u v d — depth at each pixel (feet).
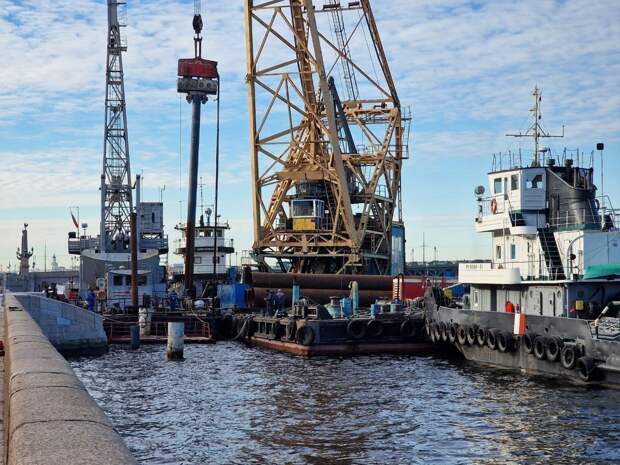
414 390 100.53
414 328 147.13
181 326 140.77
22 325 53.72
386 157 231.30
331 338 144.87
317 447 70.08
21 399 19.56
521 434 73.61
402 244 252.62
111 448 14.60
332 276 196.85
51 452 14.24
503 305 129.18
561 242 121.49
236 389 103.65
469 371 118.11
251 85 213.05
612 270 111.14
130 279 215.31
